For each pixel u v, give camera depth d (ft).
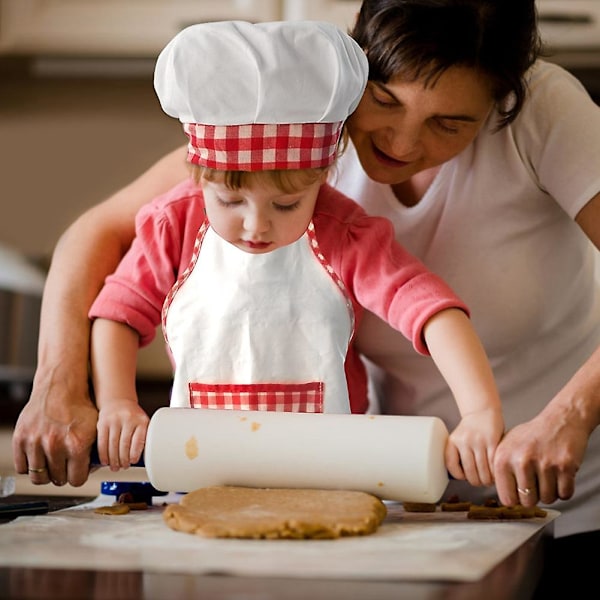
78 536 3.09
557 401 3.76
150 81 9.78
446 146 4.03
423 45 3.70
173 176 4.78
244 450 3.59
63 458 3.94
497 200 4.51
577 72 8.81
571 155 4.29
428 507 3.98
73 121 9.87
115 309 4.28
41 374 4.15
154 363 9.93
